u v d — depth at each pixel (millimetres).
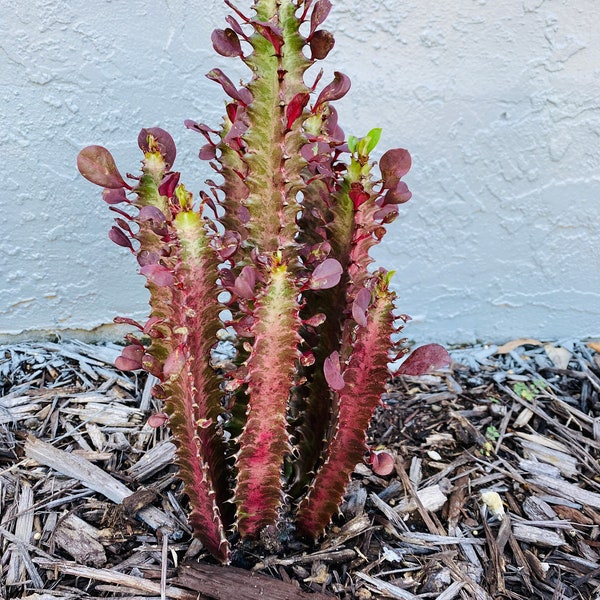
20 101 956
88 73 959
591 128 1071
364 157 619
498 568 816
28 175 1002
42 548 784
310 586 756
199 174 1062
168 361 591
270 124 572
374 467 672
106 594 735
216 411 689
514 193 1116
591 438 1040
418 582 786
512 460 981
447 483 930
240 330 629
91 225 1056
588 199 1126
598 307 1238
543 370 1184
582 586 813
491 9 984
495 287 1206
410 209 1117
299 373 749
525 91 1044
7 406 983
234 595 723
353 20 978
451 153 1080
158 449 924
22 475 873
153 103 1000
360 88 1023
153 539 797
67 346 1130
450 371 1157
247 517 716
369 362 629
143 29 948
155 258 633
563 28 1002
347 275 677
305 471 787
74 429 955
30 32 917
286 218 613
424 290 1199
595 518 902
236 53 595
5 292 1078
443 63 1019
